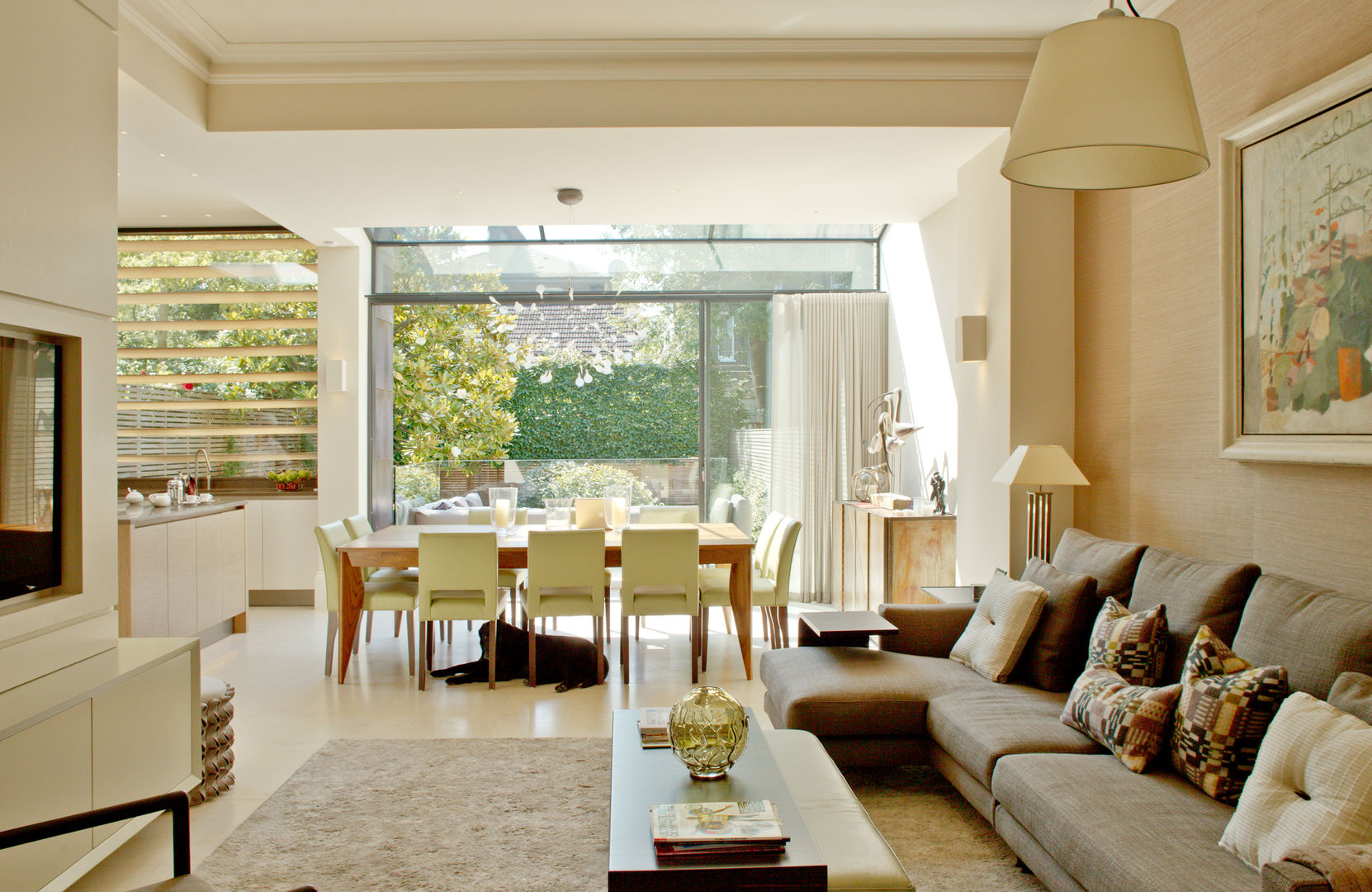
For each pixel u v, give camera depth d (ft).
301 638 18.29
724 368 22.70
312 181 15.93
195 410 22.24
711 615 20.71
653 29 12.75
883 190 17.03
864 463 22.25
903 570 16.90
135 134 13.46
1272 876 4.65
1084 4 12.12
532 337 23.43
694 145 14.23
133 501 17.90
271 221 21.26
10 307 7.64
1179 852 6.03
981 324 14.58
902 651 12.07
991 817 8.28
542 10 12.11
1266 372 9.23
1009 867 8.30
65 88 8.36
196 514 16.96
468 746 11.79
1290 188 8.84
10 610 7.86
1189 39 10.84
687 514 18.62
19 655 7.93
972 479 15.20
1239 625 8.06
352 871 8.32
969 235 15.29
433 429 23.35
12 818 6.85
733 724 7.29
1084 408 13.44
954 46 13.30
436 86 13.44
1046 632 10.21
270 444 22.31
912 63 13.46
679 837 6.03
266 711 13.35
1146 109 5.44
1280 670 6.80
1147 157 6.32
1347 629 6.81
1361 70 7.79
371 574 16.87
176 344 22.21
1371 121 7.79
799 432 22.31
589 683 14.64
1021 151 5.71
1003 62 13.53
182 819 5.89
